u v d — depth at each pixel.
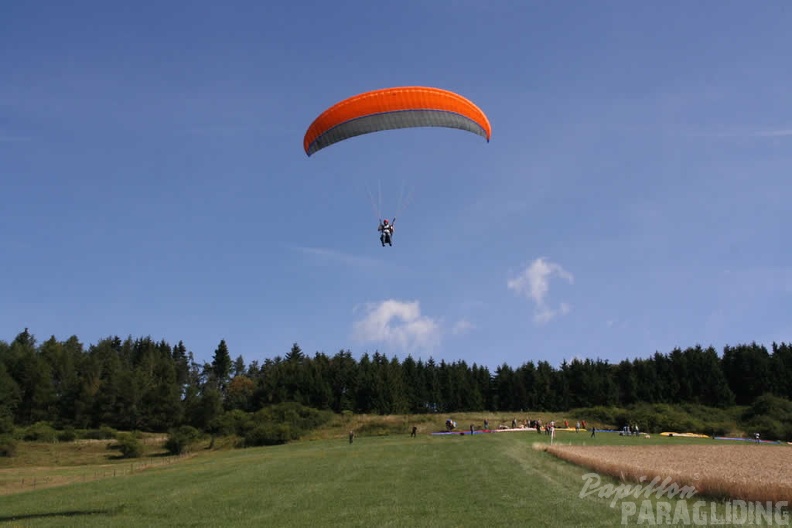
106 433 98.25
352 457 50.69
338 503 27.83
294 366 139.75
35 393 113.00
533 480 31.17
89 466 68.81
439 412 130.38
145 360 157.88
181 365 177.12
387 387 121.19
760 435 88.88
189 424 107.38
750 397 127.75
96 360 131.50
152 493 34.69
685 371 128.50
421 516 23.73
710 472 34.78
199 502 30.11
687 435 86.19
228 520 24.95
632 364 137.00
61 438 94.00
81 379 116.44
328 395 124.38
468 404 131.75
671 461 42.00
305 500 29.11
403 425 89.88
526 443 56.56
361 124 35.25
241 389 155.62
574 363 136.88
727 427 94.00
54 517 27.91
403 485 32.53
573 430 83.81
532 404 130.00
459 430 83.56
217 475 42.88
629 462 40.16
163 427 111.00
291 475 40.12
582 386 130.25
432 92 35.28
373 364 132.75
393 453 52.19
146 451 84.50
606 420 101.25
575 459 37.25
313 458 52.06
